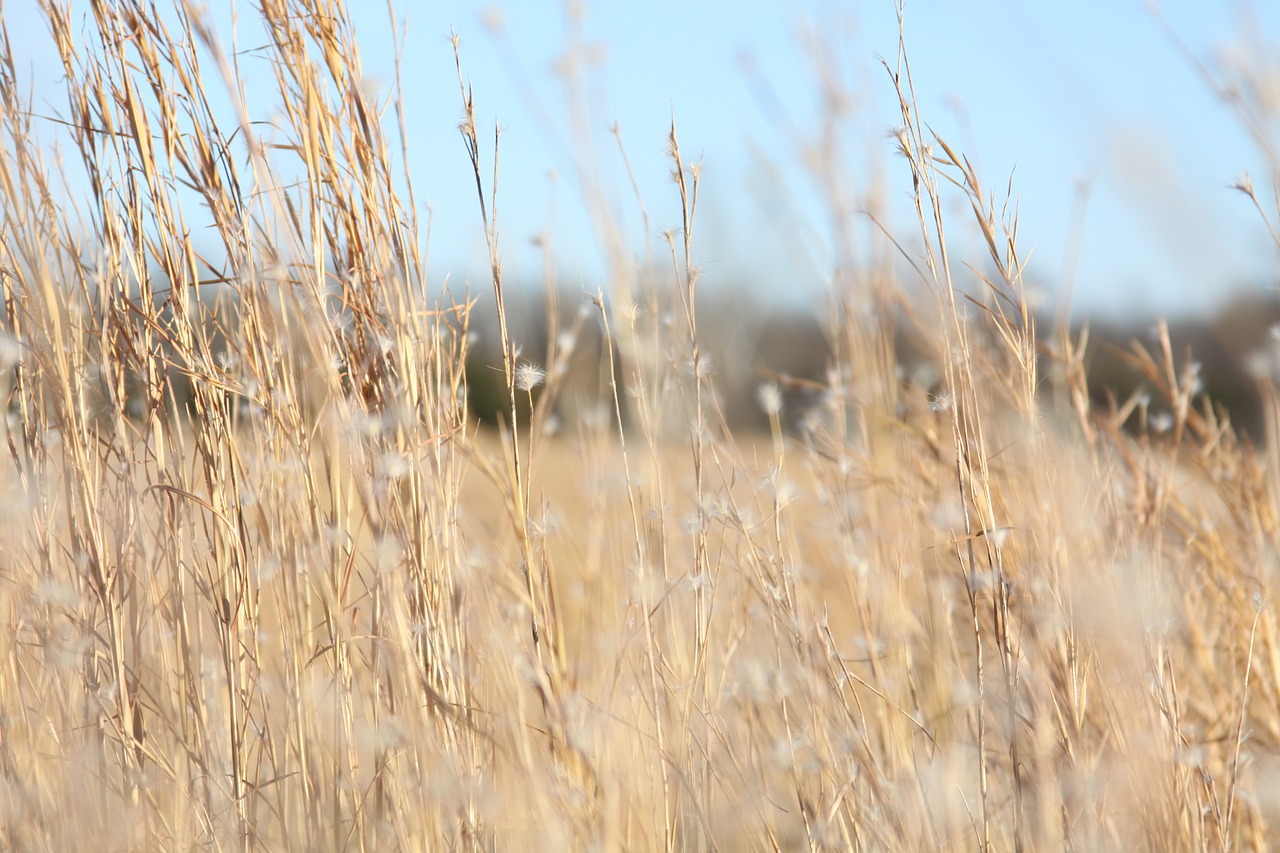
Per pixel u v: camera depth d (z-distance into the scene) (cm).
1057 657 150
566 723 145
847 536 196
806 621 170
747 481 184
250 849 152
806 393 238
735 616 190
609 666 164
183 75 156
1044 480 158
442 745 147
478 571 166
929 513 208
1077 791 135
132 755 157
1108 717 150
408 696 140
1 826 151
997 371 188
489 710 155
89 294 162
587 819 143
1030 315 156
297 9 151
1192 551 221
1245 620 204
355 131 152
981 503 150
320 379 158
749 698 173
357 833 153
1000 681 156
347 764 152
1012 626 150
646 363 173
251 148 145
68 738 158
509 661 157
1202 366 212
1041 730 137
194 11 142
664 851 152
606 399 222
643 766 156
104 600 156
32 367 163
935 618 206
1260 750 189
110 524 162
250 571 158
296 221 152
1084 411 197
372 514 145
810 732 159
